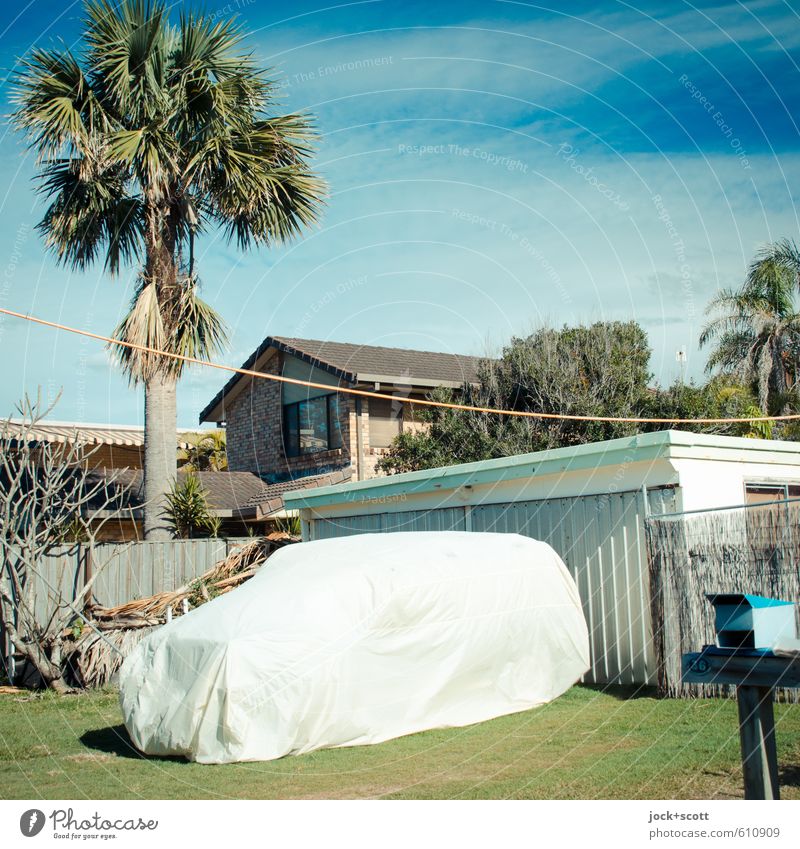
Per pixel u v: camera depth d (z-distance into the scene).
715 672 4.73
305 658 7.57
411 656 8.20
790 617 4.83
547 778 6.24
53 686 11.88
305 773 6.81
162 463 15.17
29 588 11.99
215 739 7.29
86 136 14.20
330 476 18.06
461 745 7.51
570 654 9.55
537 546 9.87
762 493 10.79
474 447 17.47
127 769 7.28
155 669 7.96
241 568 14.64
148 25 14.50
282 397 20.78
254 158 15.37
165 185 14.91
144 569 14.19
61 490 15.39
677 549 9.17
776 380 21.66
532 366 17.67
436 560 8.87
